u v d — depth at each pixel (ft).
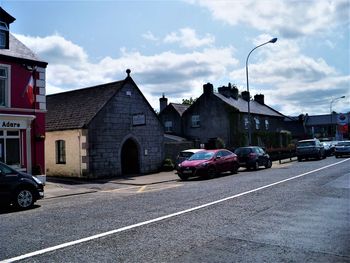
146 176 75.36
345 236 22.79
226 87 143.84
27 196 38.60
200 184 55.88
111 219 29.94
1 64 55.98
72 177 74.18
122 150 82.89
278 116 157.79
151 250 20.74
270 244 21.35
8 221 31.01
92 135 72.28
